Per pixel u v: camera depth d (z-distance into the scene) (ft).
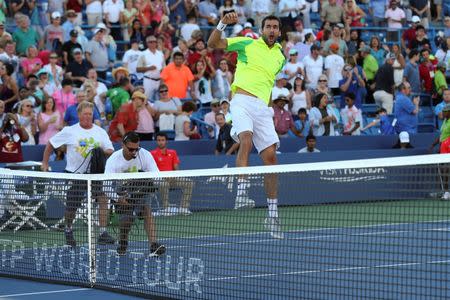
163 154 62.75
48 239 39.24
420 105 91.09
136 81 78.79
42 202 39.73
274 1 91.35
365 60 89.86
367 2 102.17
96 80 72.33
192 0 90.02
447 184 30.86
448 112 71.97
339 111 83.61
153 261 35.45
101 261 36.58
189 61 79.51
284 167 30.22
